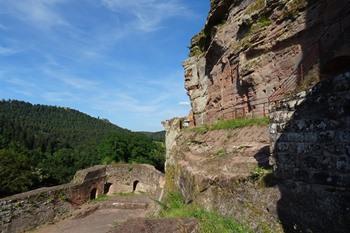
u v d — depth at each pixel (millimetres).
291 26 13906
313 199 5969
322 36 12102
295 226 6277
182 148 19375
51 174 45062
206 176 11070
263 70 15609
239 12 19203
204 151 15359
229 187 9148
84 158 53219
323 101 5961
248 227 7500
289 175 6762
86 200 29891
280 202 6875
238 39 18750
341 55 11266
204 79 24828
